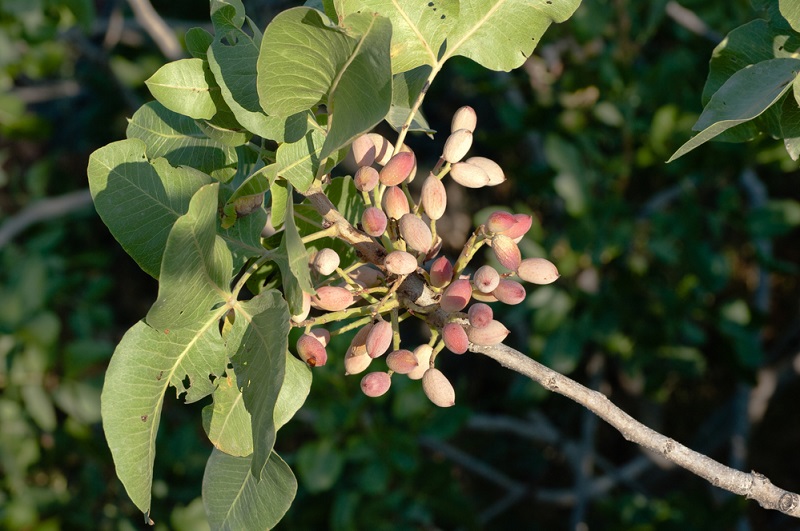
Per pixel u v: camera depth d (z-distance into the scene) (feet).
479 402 10.55
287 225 2.81
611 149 7.09
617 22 6.73
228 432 3.09
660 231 6.56
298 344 3.02
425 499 6.88
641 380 9.04
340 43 2.83
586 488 9.00
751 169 7.95
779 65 3.06
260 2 8.98
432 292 3.07
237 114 3.01
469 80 9.70
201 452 7.36
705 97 3.28
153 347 2.98
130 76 9.29
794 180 9.93
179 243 2.85
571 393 3.04
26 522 6.93
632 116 6.61
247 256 3.06
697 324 7.54
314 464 6.30
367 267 3.14
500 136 7.13
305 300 3.01
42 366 7.01
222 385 3.08
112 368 2.97
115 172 3.06
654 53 7.95
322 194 3.06
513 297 3.07
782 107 3.19
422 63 3.17
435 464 6.94
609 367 9.81
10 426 7.04
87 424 7.13
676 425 12.00
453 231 10.68
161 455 7.27
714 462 3.05
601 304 6.75
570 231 6.47
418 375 3.11
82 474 7.23
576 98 6.91
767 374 9.37
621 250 6.59
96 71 10.21
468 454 11.37
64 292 8.52
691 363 7.07
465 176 3.14
